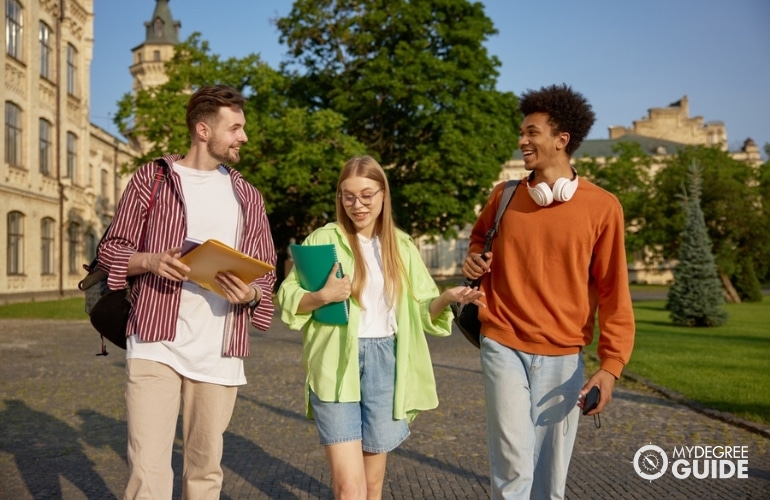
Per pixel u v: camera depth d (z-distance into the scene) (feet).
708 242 71.97
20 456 19.42
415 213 99.35
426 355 11.29
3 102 96.32
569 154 10.94
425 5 96.84
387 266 11.10
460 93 98.84
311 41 105.60
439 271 222.89
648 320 77.46
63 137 115.96
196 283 10.32
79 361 40.81
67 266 117.70
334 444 10.57
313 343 10.95
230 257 9.68
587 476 17.22
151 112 85.71
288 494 16.03
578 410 10.84
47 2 111.34
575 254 10.50
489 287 11.18
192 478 11.02
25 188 102.99
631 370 35.70
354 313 10.78
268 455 19.70
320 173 93.09
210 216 11.03
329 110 91.30
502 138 99.35
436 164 94.48
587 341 10.89
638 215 124.67
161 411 10.44
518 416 10.43
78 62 124.26
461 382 32.83
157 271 9.91
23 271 103.35
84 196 125.80
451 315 11.42
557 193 10.41
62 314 79.00
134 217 10.75
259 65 93.09
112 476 17.49
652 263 139.03
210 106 10.94
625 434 21.70
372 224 11.44
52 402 27.68
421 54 95.45
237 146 11.18
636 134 278.46
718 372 34.91
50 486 16.58
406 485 16.69
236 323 11.06
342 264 11.04
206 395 10.86
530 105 10.82
